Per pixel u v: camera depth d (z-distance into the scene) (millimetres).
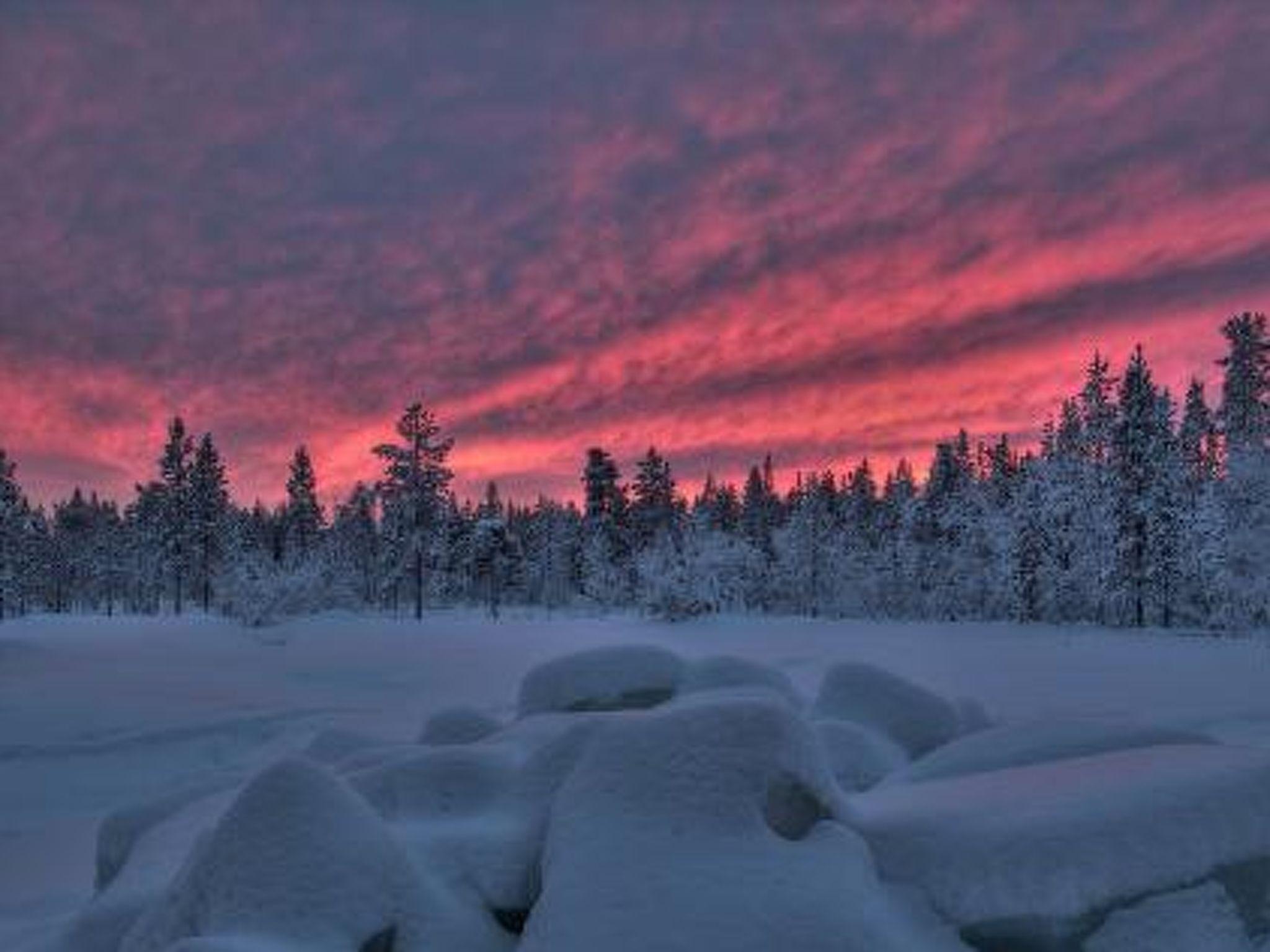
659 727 4695
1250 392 51812
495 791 5500
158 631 41812
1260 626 33188
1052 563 44688
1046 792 4855
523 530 97562
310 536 86188
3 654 28906
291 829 4285
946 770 6184
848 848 4328
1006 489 58219
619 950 3752
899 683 7676
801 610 56312
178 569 71000
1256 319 52312
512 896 4590
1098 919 4105
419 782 5547
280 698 18656
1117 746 6082
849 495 90312
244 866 4188
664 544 43344
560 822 4457
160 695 18734
